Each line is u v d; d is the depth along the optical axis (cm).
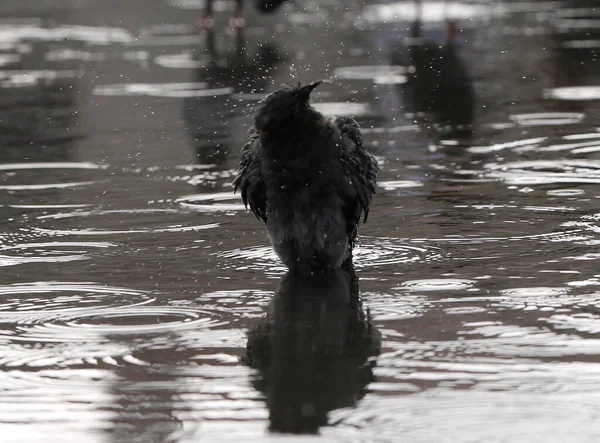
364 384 723
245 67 2814
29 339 844
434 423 653
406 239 1151
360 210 1055
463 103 2197
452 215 1256
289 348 807
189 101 2303
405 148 1744
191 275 1037
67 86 2600
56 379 748
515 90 2355
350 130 1078
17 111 2252
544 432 636
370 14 4291
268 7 3816
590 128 1880
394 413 671
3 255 1136
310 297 951
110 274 1048
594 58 2811
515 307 895
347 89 2405
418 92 2348
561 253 1071
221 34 3775
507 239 1137
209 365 772
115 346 822
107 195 1446
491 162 1603
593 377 723
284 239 1034
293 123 1005
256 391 715
